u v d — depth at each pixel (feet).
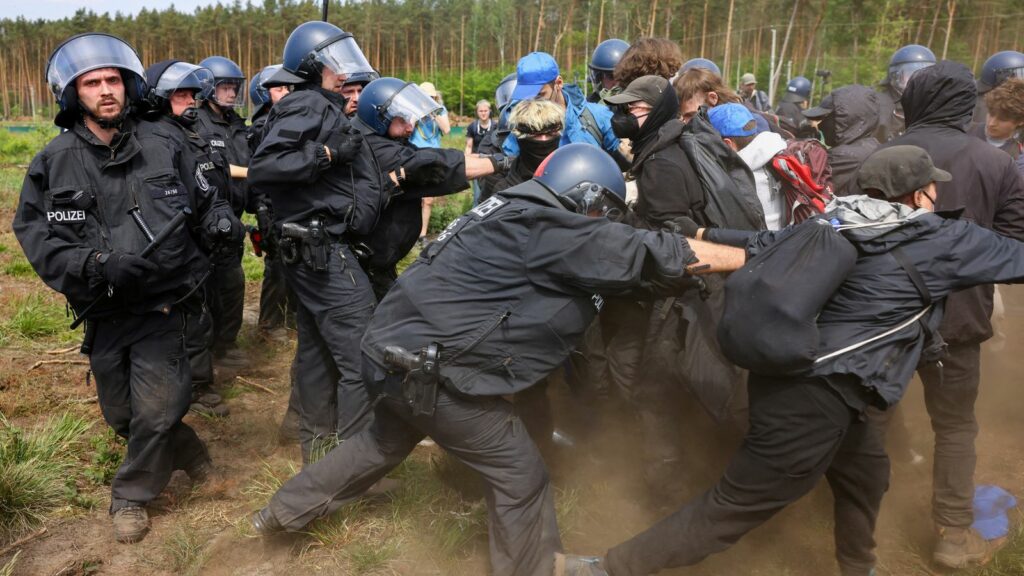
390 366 9.38
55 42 276.62
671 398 12.28
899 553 11.62
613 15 149.48
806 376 8.69
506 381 9.44
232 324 18.30
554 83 15.94
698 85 13.79
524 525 9.86
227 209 11.75
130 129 10.84
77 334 19.33
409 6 242.17
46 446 12.92
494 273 9.18
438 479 12.67
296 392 14.37
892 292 8.68
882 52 101.86
